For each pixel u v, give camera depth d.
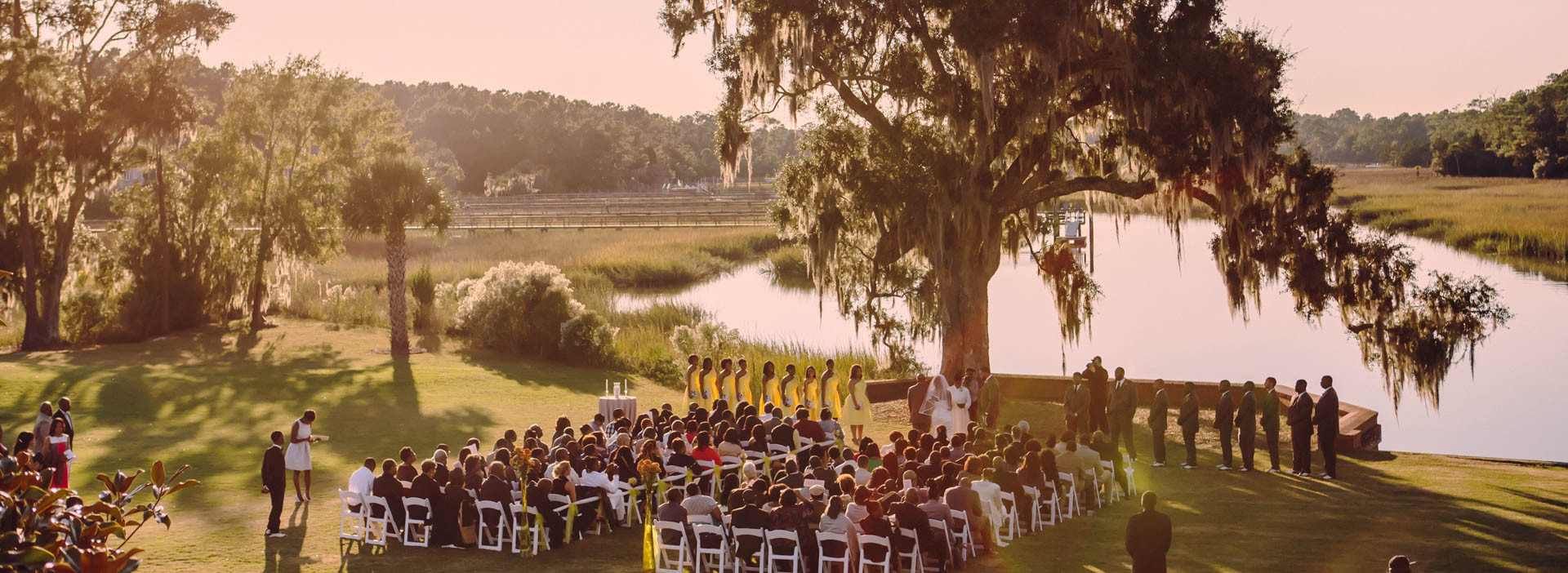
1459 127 180.50
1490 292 21.59
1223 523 14.12
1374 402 28.08
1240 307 23.61
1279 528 13.74
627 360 32.53
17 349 34.03
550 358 33.47
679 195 147.38
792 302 53.28
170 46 35.66
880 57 24.38
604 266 61.41
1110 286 58.59
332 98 40.56
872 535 11.26
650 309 43.31
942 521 11.76
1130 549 9.87
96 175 34.59
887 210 24.17
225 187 39.88
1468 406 27.19
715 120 26.38
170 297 38.25
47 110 34.16
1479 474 17.84
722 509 13.30
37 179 33.06
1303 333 41.28
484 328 34.66
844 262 27.86
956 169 23.52
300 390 26.48
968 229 24.11
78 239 38.53
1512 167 136.38
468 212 101.81
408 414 24.03
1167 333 41.66
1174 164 22.03
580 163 176.38
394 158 33.59
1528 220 74.19
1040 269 28.86
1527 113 133.75
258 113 39.62
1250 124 20.91
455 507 13.04
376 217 32.78
